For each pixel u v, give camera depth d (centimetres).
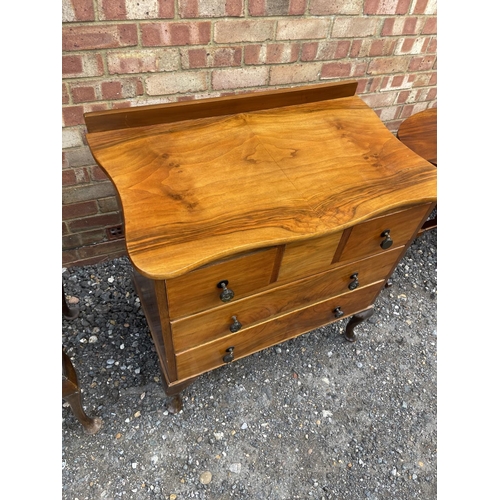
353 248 111
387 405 157
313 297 123
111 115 106
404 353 174
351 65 167
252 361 163
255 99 123
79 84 130
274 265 99
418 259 218
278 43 145
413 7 157
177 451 136
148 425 140
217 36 134
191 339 107
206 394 151
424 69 187
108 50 125
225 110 121
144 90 141
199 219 89
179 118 116
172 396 136
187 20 126
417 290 202
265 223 90
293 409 150
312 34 148
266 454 138
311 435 144
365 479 137
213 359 120
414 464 142
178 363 112
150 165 101
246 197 96
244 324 114
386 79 182
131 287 180
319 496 131
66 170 152
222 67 144
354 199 100
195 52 136
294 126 121
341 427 148
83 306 171
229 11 129
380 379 164
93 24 118
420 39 171
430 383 166
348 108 132
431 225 204
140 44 128
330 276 118
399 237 120
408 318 189
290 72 157
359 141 120
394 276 208
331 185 103
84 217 170
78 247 181
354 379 163
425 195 103
